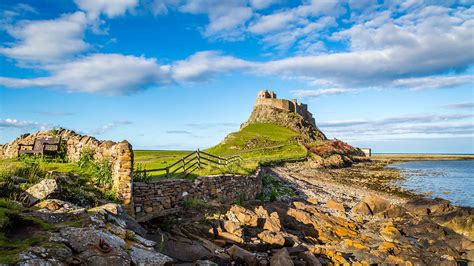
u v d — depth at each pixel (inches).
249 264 525.7
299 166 2504.9
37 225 347.6
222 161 1352.1
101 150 655.1
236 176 1003.9
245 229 680.4
